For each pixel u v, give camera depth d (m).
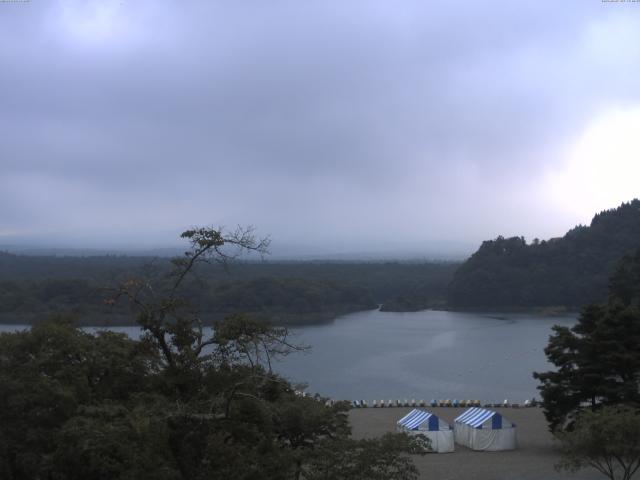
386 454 20.34
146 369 26.23
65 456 20.48
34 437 22.27
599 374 41.81
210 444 19.58
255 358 23.66
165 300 22.20
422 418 43.69
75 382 24.39
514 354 108.31
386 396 74.12
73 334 27.36
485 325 153.75
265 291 136.25
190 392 21.84
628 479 30.73
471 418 44.62
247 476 18.97
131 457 18.77
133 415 19.98
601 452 30.20
